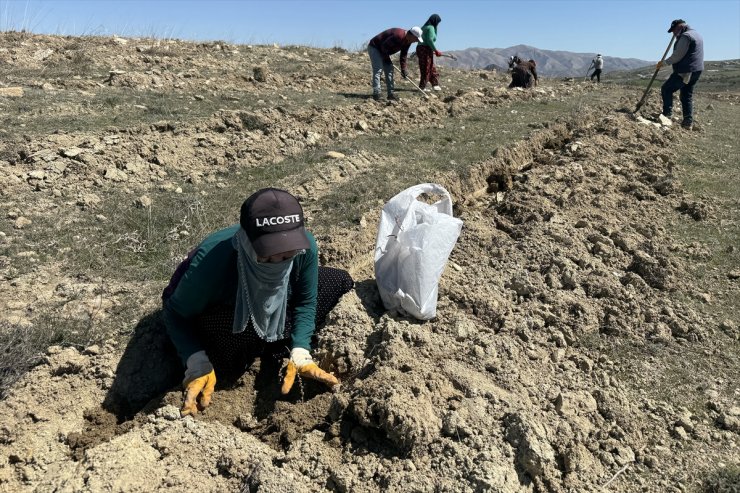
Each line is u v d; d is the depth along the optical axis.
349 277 3.62
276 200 2.60
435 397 2.88
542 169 6.42
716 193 6.14
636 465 2.80
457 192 5.82
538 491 2.59
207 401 2.92
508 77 14.91
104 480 2.42
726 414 3.11
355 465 2.63
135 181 5.17
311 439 2.77
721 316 3.99
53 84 7.59
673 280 4.32
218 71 9.96
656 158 7.00
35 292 3.54
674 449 2.89
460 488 2.47
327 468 2.63
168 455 2.62
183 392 2.98
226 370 3.25
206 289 2.82
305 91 9.66
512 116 8.70
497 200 5.85
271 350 3.35
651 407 3.12
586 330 3.68
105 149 5.38
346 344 3.23
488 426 2.75
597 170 6.42
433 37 10.13
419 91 10.77
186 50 11.41
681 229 5.23
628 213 5.41
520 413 2.72
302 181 5.49
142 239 4.29
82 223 4.36
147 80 8.31
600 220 5.14
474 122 8.24
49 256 3.92
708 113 11.09
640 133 7.99
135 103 7.10
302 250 2.62
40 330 3.19
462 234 4.75
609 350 3.56
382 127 7.64
